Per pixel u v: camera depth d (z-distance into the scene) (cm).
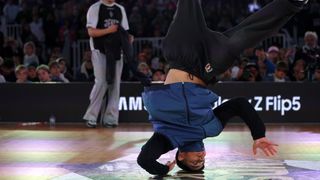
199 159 432
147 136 670
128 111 830
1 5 1420
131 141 623
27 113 845
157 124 429
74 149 562
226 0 1438
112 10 754
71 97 838
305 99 828
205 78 421
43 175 429
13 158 508
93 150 555
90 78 995
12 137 660
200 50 415
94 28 747
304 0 380
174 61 425
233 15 1417
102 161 490
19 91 846
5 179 416
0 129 748
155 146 418
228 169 449
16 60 1078
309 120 828
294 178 412
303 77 946
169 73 433
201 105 418
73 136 671
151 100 420
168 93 415
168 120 420
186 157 432
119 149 561
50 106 841
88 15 752
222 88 824
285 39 1224
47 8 1398
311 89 828
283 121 829
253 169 448
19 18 1348
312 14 1307
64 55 1283
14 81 960
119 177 422
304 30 1304
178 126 423
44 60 1223
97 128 762
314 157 505
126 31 750
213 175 427
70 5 1389
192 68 419
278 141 617
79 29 1290
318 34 1298
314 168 450
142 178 418
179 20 421
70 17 1352
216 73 417
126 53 736
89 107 777
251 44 402
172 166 432
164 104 414
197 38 415
